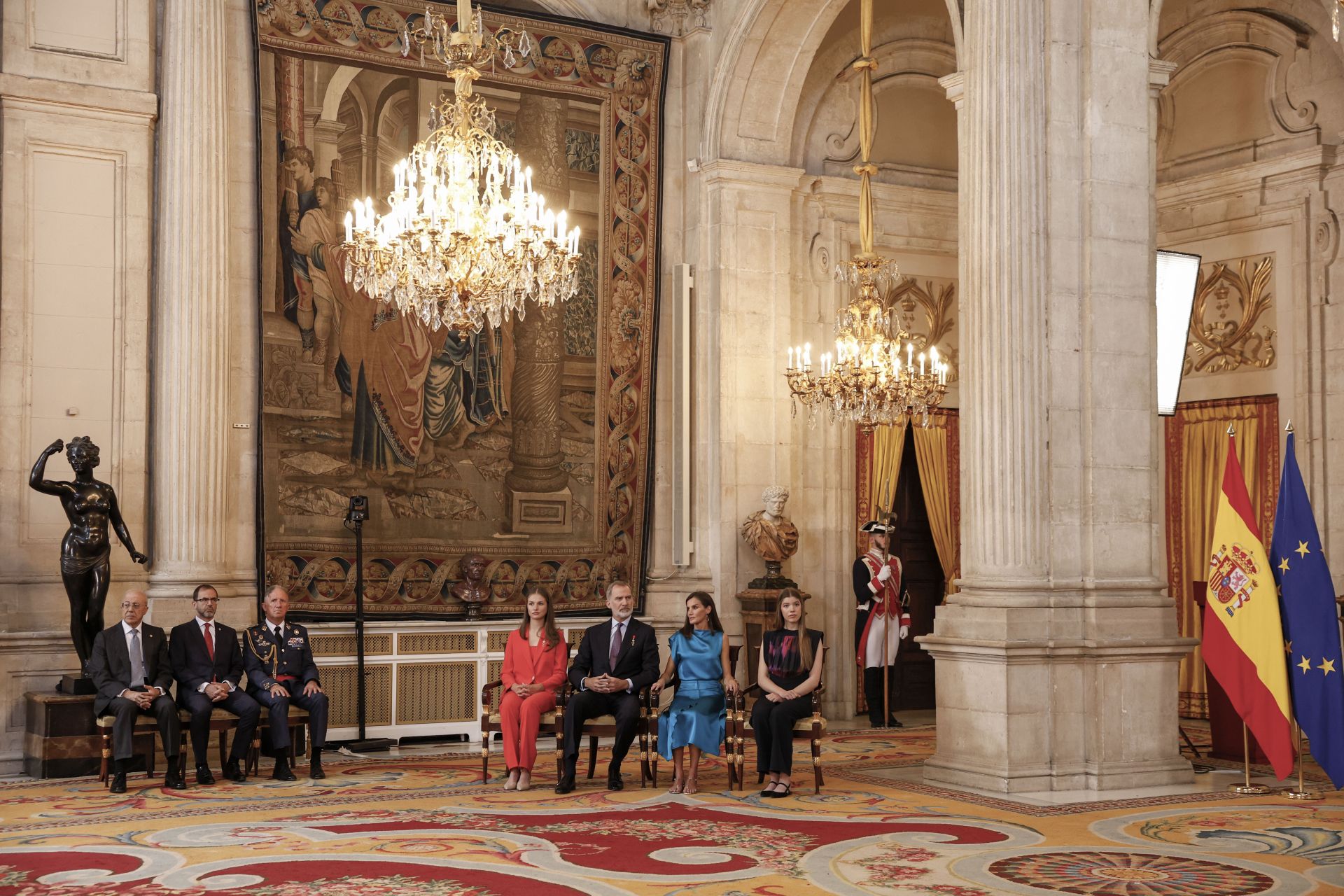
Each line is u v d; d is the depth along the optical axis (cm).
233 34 1169
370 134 1217
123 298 1111
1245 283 1353
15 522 1068
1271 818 834
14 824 808
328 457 1182
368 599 1193
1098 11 995
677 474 1338
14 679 1045
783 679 927
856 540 1424
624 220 1338
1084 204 986
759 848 729
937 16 1485
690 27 1371
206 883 644
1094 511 966
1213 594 954
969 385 984
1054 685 941
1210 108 1388
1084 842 753
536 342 1283
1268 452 1323
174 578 1095
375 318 1206
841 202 1436
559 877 656
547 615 980
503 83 1277
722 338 1334
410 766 1066
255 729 993
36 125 1090
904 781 975
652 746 955
